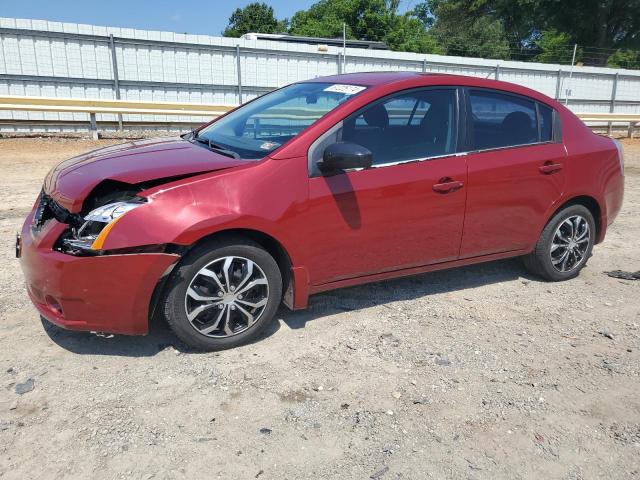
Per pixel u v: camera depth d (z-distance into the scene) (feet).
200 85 53.83
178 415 9.32
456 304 14.19
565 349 12.05
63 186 10.87
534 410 9.84
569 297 14.96
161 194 10.25
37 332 11.87
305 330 12.42
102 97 50.16
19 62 46.57
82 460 8.21
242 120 14.12
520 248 14.89
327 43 66.54
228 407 9.59
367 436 9.00
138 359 10.98
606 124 72.90
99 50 49.11
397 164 12.42
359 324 12.81
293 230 11.28
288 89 15.20
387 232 12.44
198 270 10.66
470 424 9.40
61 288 10.00
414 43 123.65
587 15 128.06
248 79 55.62
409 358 11.39
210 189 10.55
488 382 10.66
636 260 18.37
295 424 9.23
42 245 10.33
